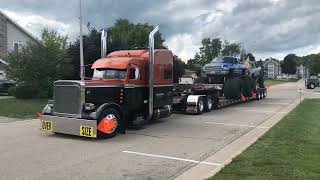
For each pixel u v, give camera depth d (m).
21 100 26.12
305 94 42.09
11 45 46.91
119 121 13.99
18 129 15.23
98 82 14.18
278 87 62.81
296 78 138.50
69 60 29.22
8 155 10.62
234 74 27.41
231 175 8.16
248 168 8.74
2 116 19.45
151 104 16.08
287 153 10.34
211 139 13.48
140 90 15.91
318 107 24.42
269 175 8.10
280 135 13.28
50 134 14.06
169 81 17.42
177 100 20.86
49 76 28.20
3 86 33.94
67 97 13.59
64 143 12.45
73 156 10.62
